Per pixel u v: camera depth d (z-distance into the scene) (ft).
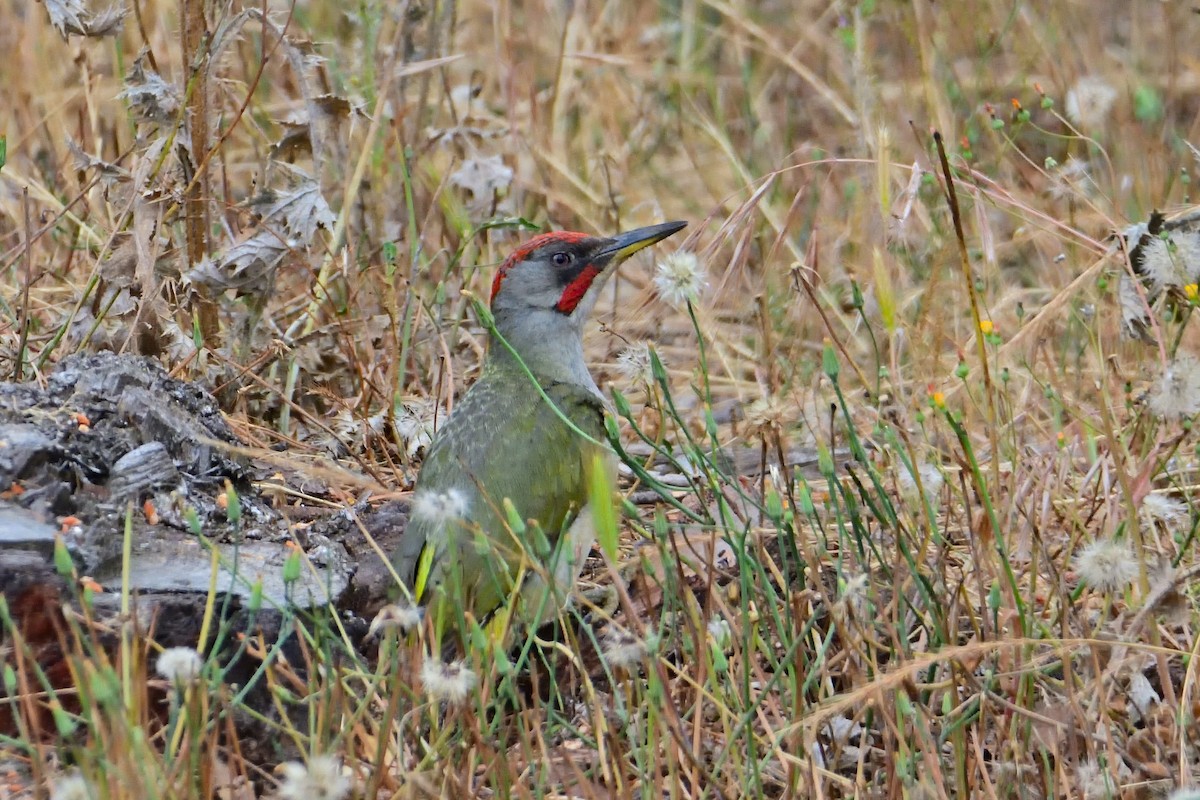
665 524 26.27
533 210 51.29
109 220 44.11
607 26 62.49
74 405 31.40
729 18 64.18
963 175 44.29
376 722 26.68
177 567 28.68
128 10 39.88
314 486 35.68
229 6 38.88
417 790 24.72
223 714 24.85
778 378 43.65
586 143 55.77
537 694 26.96
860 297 31.83
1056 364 42.45
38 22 53.67
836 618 26.61
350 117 41.04
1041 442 38.93
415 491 33.01
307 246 39.55
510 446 32.40
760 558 29.58
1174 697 27.27
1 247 46.24
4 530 27.37
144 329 37.63
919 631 30.27
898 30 55.57
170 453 32.01
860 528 28.22
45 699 26.81
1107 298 43.04
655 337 45.80
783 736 25.55
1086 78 53.62
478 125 53.42
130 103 39.19
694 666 27.86
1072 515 31.78
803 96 60.49
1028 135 55.26
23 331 36.40
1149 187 48.19
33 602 26.71
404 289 44.60
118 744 22.35
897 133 52.65
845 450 38.52
